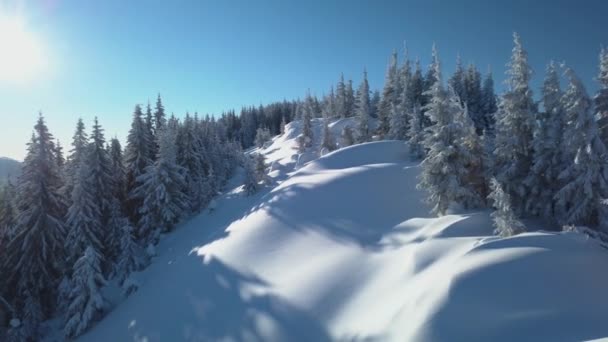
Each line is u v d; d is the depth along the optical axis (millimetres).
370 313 14094
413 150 36281
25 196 29703
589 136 18328
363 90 69625
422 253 15773
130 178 41812
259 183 47906
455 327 10781
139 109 42969
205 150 60844
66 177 35625
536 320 10672
